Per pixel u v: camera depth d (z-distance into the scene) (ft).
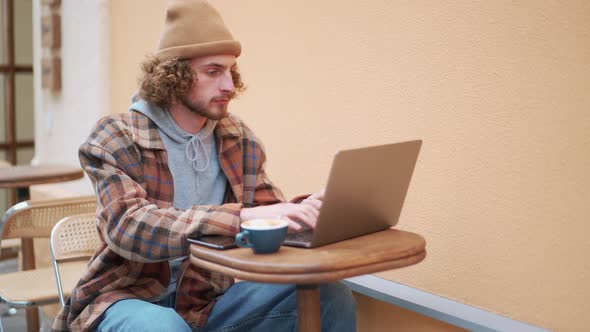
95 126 5.77
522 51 5.29
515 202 5.42
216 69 5.63
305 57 7.38
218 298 5.95
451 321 5.68
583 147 4.95
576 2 4.93
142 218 5.10
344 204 4.42
